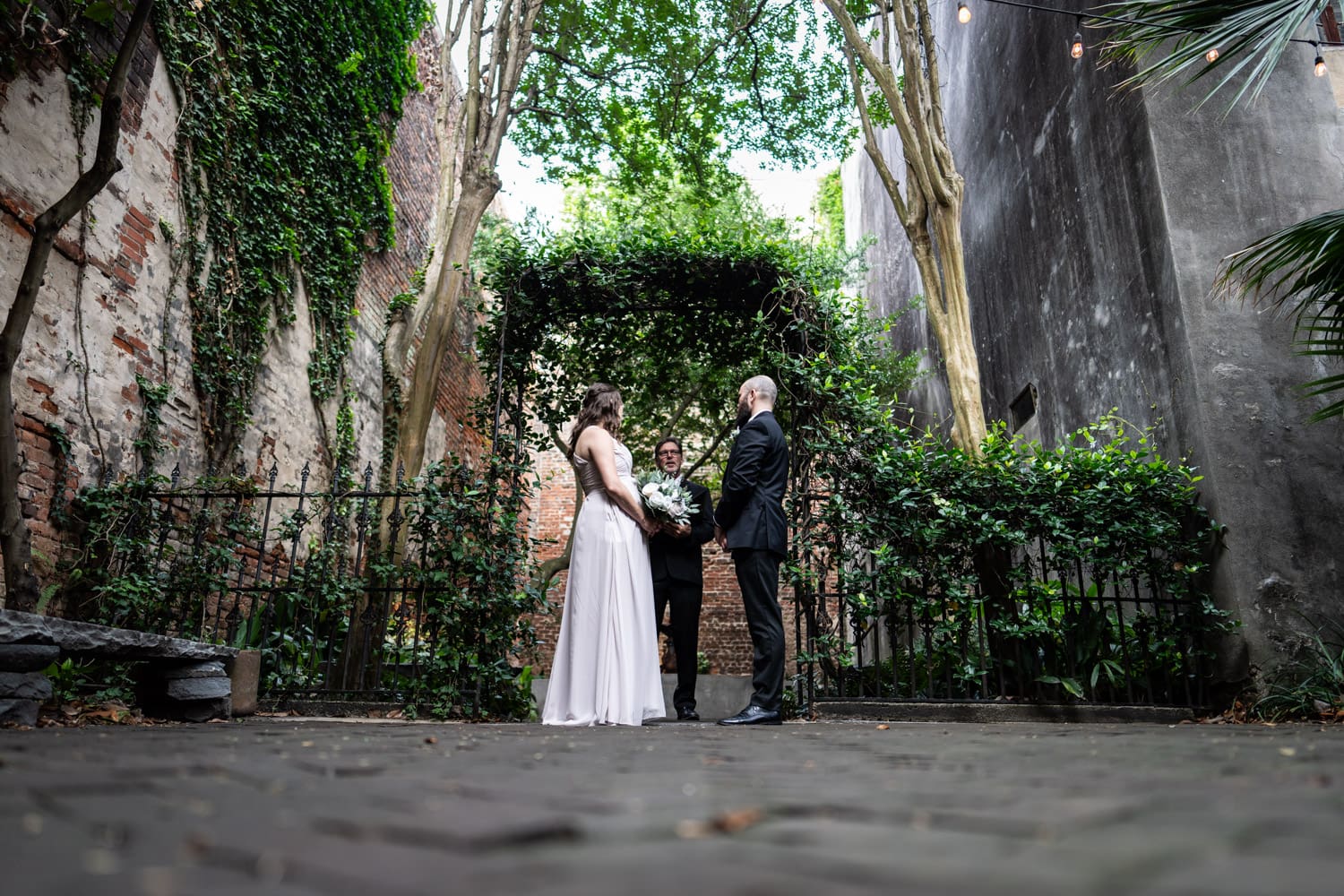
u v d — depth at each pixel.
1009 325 8.84
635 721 4.08
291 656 5.83
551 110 8.95
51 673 4.17
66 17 5.58
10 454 4.05
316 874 0.60
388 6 9.60
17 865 0.65
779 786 1.21
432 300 7.39
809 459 6.00
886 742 2.27
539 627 14.86
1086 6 7.13
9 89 5.17
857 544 5.86
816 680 6.01
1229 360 5.70
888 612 5.56
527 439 6.70
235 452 6.93
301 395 8.09
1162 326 6.04
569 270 6.53
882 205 13.77
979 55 9.61
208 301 6.79
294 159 7.97
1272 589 5.31
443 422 12.27
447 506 5.57
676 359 8.20
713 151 9.95
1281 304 5.68
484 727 3.71
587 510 4.39
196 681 4.02
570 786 1.20
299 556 7.80
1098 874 0.60
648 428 10.48
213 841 0.75
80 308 5.56
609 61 9.44
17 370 5.08
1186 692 5.33
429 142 11.88
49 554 5.18
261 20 7.53
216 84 6.98
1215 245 5.91
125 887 0.56
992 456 5.75
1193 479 5.47
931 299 6.71
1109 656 5.41
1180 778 1.29
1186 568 5.35
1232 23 4.69
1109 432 6.75
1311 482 5.50
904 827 0.84
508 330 6.68
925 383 11.52
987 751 1.88
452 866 0.64
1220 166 6.05
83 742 1.96
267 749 1.81
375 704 5.33
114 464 5.77
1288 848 0.72
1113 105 6.64
